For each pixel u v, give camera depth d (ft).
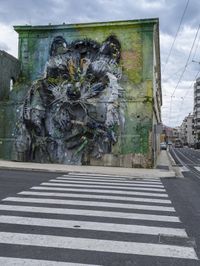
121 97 82.38
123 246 20.38
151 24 84.12
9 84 90.38
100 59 85.61
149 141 80.18
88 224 25.05
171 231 23.90
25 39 91.56
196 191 46.19
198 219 27.99
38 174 59.98
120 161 80.94
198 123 429.38
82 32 87.56
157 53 113.91
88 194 37.91
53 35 89.51
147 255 19.01
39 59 90.38
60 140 84.02
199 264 17.89
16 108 86.69
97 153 82.02
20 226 24.12
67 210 29.32
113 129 81.82
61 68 87.56
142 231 23.68
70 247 19.95
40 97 85.56
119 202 33.81
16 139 86.28
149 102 80.79
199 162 124.57
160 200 36.37
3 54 87.15
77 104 83.97
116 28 85.76
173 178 64.39
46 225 24.52
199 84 429.79
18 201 32.78
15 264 17.13
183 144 545.85
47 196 35.83
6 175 55.47
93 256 18.62
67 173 64.64
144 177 63.05
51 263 17.39
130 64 84.43
